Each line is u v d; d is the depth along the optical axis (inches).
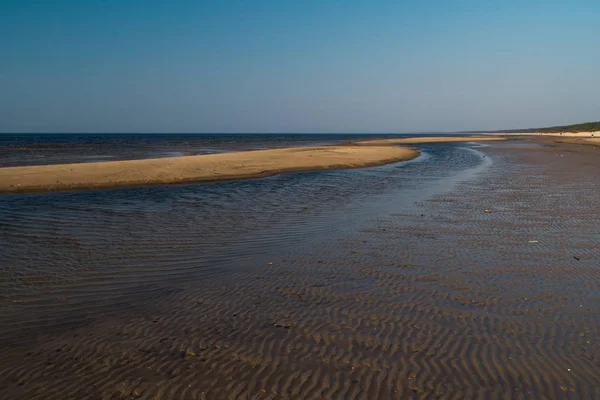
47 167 991.0
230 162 1179.3
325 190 772.0
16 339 230.4
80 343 224.5
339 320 248.7
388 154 1649.9
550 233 443.8
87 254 381.4
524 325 240.7
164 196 700.7
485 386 185.6
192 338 228.5
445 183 863.7
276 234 449.4
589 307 263.7
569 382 187.8
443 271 331.0
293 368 200.1
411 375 193.9
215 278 320.5
